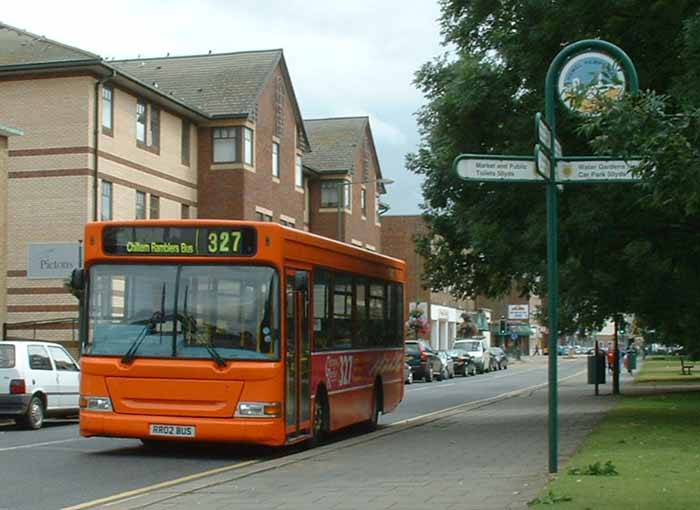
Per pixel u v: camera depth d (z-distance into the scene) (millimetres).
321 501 10203
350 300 17875
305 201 56844
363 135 60750
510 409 26188
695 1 15891
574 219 17516
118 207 37156
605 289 26375
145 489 11609
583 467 11391
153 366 14242
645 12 16625
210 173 43062
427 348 50875
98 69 35531
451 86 19531
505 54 18469
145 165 39062
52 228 35531
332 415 16625
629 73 10727
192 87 44938
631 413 21625
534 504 9031
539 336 130625
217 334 14250
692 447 14039
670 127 8656
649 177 8734
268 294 14289
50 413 21281
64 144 35531
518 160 10773
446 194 20578
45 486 11977
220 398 14102
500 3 18891
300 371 15070
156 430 14172
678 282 25734
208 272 14430
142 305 14477
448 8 19766
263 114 45094
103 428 14328
